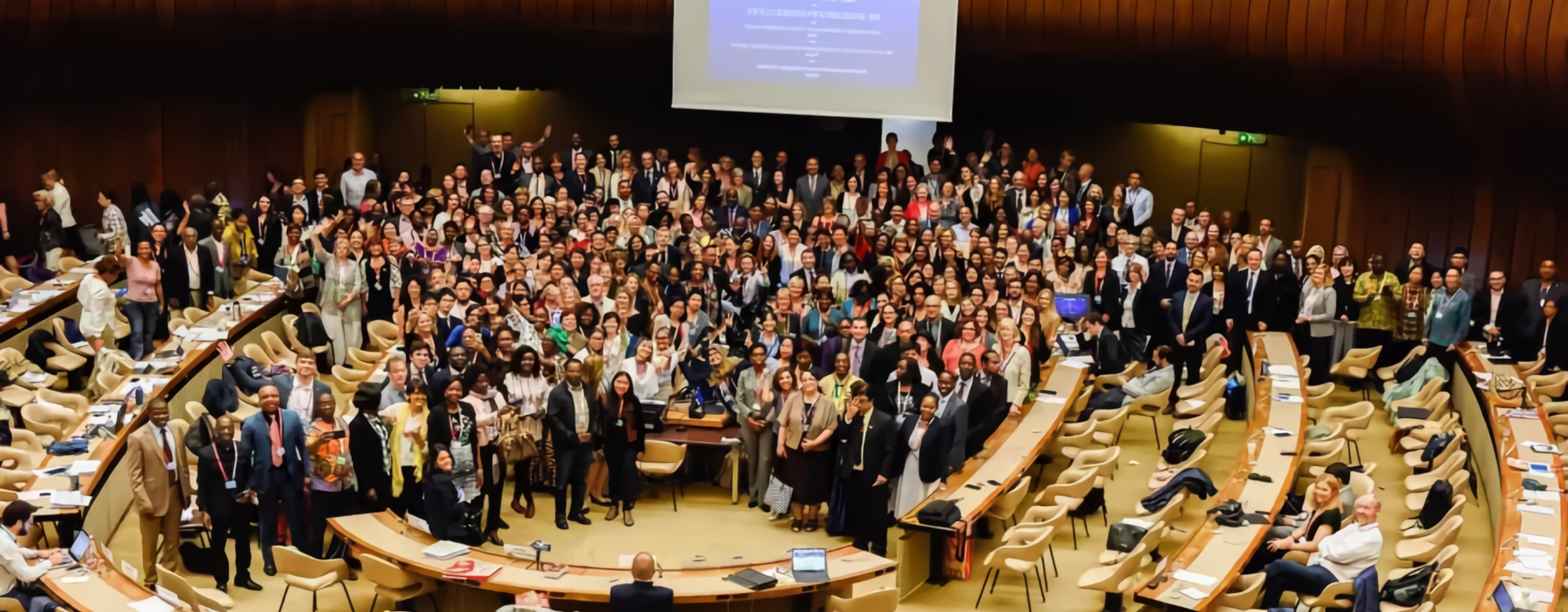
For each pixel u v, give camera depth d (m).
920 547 10.45
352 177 18.28
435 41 20.36
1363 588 8.79
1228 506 10.05
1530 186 18.00
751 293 15.31
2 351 12.80
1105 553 10.10
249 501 9.84
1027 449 11.67
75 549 8.80
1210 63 19.61
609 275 14.68
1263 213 19.80
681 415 12.36
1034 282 14.59
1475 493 12.46
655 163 18.39
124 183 19.69
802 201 18.17
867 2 19.42
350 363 14.88
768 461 11.99
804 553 9.28
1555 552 9.51
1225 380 14.03
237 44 19.81
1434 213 18.67
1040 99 20.47
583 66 20.64
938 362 12.62
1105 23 19.88
